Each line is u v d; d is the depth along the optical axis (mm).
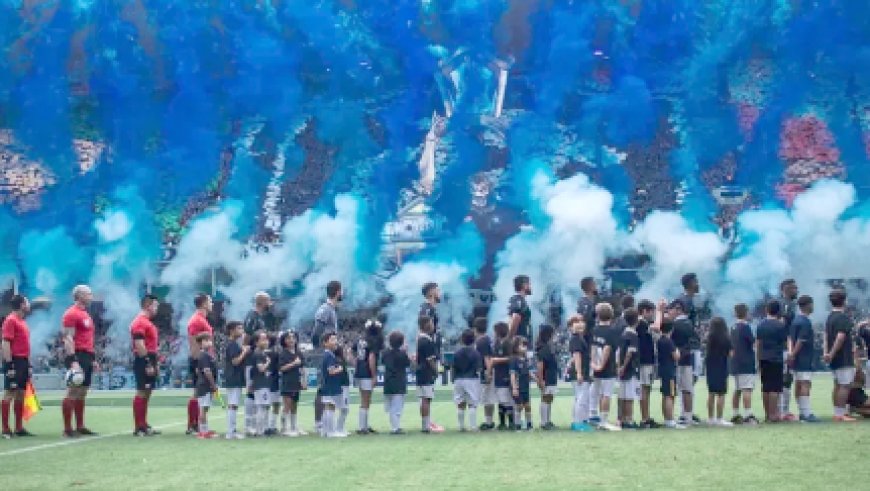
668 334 20844
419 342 21422
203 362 21266
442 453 16594
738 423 21078
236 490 12812
